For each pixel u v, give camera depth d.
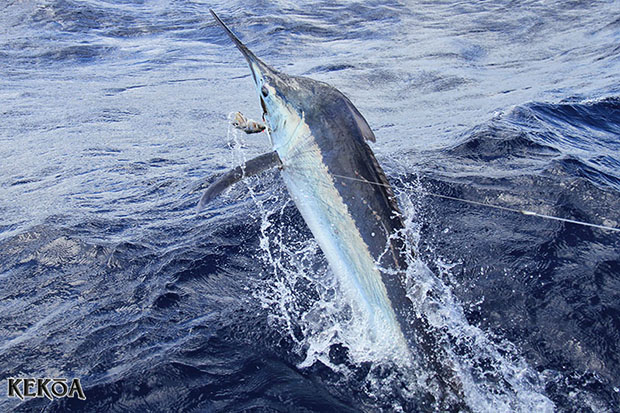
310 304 3.61
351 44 16.27
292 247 4.32
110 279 4.06
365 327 3.05
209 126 9.34
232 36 3.49
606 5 18.73
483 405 2.78
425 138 7.54
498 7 19.64
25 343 3.41
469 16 18.78
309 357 3.15
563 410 2.80
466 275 3.78
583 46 14.86
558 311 3.40
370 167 3.01
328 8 19.98
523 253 3.96
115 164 7.23
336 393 2.93
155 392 2.96
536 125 7.37
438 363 2.82
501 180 5.10
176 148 8.03
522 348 3.16
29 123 9.52
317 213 3.11
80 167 7.15
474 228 4.32
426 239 4.20
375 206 2.97
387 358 2.97
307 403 2.87
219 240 4.44
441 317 3.06
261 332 3.36
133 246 4.47
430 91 11.50
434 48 15.16
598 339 3.19
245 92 11.84
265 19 18.31
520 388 2.90
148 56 15.07
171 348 3.27
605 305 3.43
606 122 8.26
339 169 3.02
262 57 15.12
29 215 5.45
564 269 3.78
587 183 4.89
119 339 3.39
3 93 11.57
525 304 3.47
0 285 4.07
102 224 4.98
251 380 3.02
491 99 10.46
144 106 10.70
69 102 10.95
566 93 10.30
